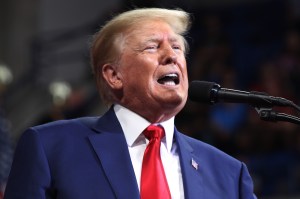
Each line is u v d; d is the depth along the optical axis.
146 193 3.49
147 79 3.67
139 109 3.73
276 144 9.80
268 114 3.45
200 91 3.55
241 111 10.20
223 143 9.99
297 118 3.42
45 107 13.20
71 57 13.87
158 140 3.68
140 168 3.61
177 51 3.79
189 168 3.67
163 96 3.64
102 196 3.43
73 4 14.59
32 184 3.45
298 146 9.66
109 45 3.83
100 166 3.54
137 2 11.53
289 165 9.48
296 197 8.97
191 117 10.34
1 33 15.13
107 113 3.82
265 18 12.20
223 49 11.58
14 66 14.89
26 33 14.88
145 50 3.71
